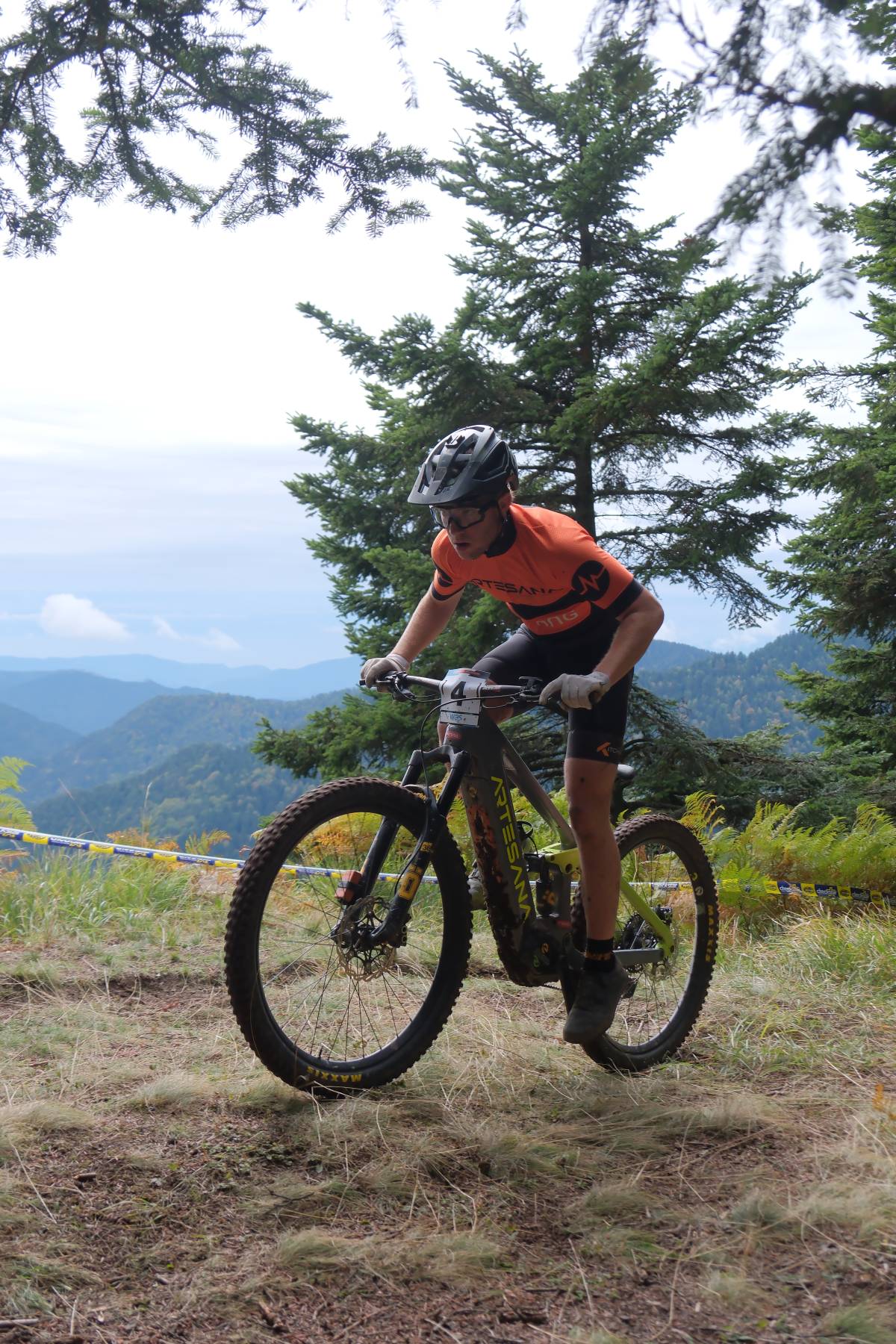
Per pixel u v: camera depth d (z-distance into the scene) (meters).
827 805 12.79
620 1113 2.46
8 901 3.96
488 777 2.61
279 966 3.22
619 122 12.08
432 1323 1.61
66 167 4.21
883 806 12.49
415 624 2.96
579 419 12.09
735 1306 1.67
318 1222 1.88
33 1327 1.52
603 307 13.07
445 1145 2.21
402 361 12.72
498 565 2.67
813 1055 2.88
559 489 13.77
